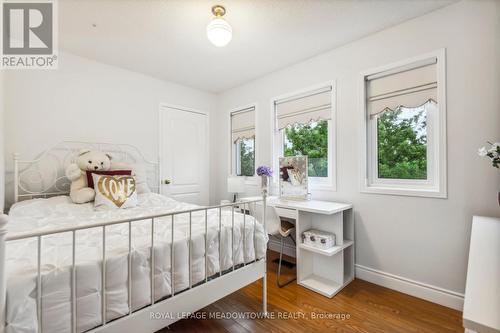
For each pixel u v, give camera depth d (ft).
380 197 7.10
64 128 8.38
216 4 5.84
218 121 12.99
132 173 8.55
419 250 6.42
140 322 3.61
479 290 2.41
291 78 9.41
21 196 7.50
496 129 5.36
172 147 11.24
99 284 3.23
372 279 7.25
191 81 11.14
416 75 6.55
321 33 7.18
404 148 7.02
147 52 8.36
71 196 7.16
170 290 4.00
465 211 5.73
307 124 9.23
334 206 7.29
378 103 7.26
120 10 6.05
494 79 5.38
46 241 3.92
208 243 4.64
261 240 5.66
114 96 9.50
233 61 9.06
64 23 6.62
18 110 7.55
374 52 7.20
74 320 2.98
